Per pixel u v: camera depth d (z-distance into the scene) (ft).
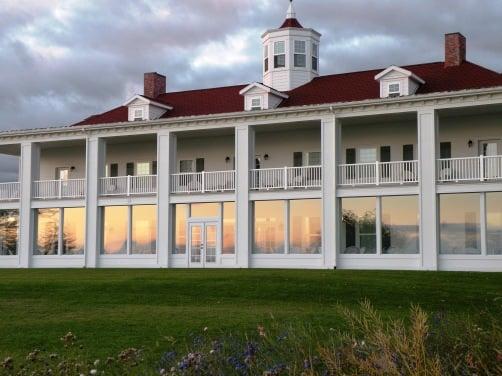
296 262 100.83
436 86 102.06
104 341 45.16
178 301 63.41
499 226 89.30
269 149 112.47
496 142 96.73
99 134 116.37
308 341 30.35
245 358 26.50
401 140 102.68
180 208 111.24
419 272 81.46
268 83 128.47
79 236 118.32
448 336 27.20
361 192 96.99
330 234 98.12
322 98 109.40
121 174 124.16
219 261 106.83
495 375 23.50
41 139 120.67
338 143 99.81
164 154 111.34
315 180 100.83
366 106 96.48
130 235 113.80
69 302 63.16
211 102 121.70
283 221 102.94
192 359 26.61
